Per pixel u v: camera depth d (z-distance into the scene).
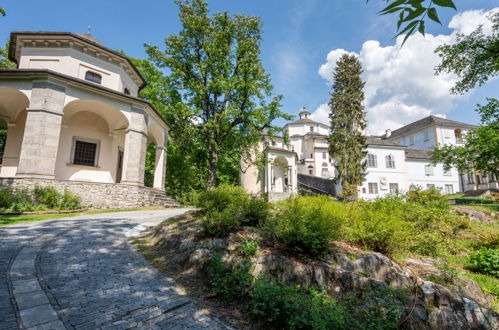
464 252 7.80
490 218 13.72
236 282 4.45
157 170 19.48
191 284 4.58
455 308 4.22
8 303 3.35
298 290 4.05
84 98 14.26
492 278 6.12
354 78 27.45
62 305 3.42
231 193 7.26
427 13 1.35
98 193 14.11
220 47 19.34
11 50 16.48
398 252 5.86
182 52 19.69
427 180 34.25
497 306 4.84
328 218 5.43
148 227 9.02
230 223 6.03
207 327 3.25
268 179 26.67
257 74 19.52
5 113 15.76
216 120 19.52
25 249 5.59
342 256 5.10
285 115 19.48
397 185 32.53
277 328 3.41
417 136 43.34
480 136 17.86
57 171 15.47
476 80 14.03
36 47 15.43
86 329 2.93
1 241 6.13
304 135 52.50
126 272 4.80
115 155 17.94
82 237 7.02
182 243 6.08
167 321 3.29
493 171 18.30
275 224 5.85
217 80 18.28
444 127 39.72
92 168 16.78
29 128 12.59
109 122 17.48
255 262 4.89
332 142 26.97
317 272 4.62
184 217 8.30
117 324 3.09
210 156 20.11
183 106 18.11
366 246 5.66
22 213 10.45
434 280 4.82
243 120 19.97
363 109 27.25
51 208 11.76
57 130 13.14
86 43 15.79
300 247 5.11
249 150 22.33
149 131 19.67
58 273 4.48
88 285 4.11
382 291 4.21
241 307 3.93
